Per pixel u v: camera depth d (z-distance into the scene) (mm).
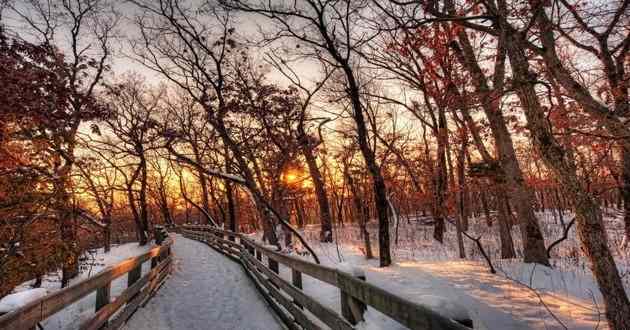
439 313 1774
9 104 7465
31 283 11516
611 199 30062
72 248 8672
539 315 5203
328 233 17312
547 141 4633
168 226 35406
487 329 4684
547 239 15984
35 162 8117
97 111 10852
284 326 5527
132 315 6148
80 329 3494
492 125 9836
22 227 7281
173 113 18594
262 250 7777
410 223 28688
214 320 6090
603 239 4254
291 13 9250
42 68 8836
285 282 5641
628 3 7484
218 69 12352
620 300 4074
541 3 5551
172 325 5832
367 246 11539
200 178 31297
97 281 4199
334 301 6004
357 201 21078
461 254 10609
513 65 4996
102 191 12523
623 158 10484
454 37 10062
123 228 40438
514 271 8078
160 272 8766
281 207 15297
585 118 7629
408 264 9484
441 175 16547
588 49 9039
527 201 9117
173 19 12039
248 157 14000
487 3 5195
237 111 12633
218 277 9945
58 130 8766
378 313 3598
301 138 13289
